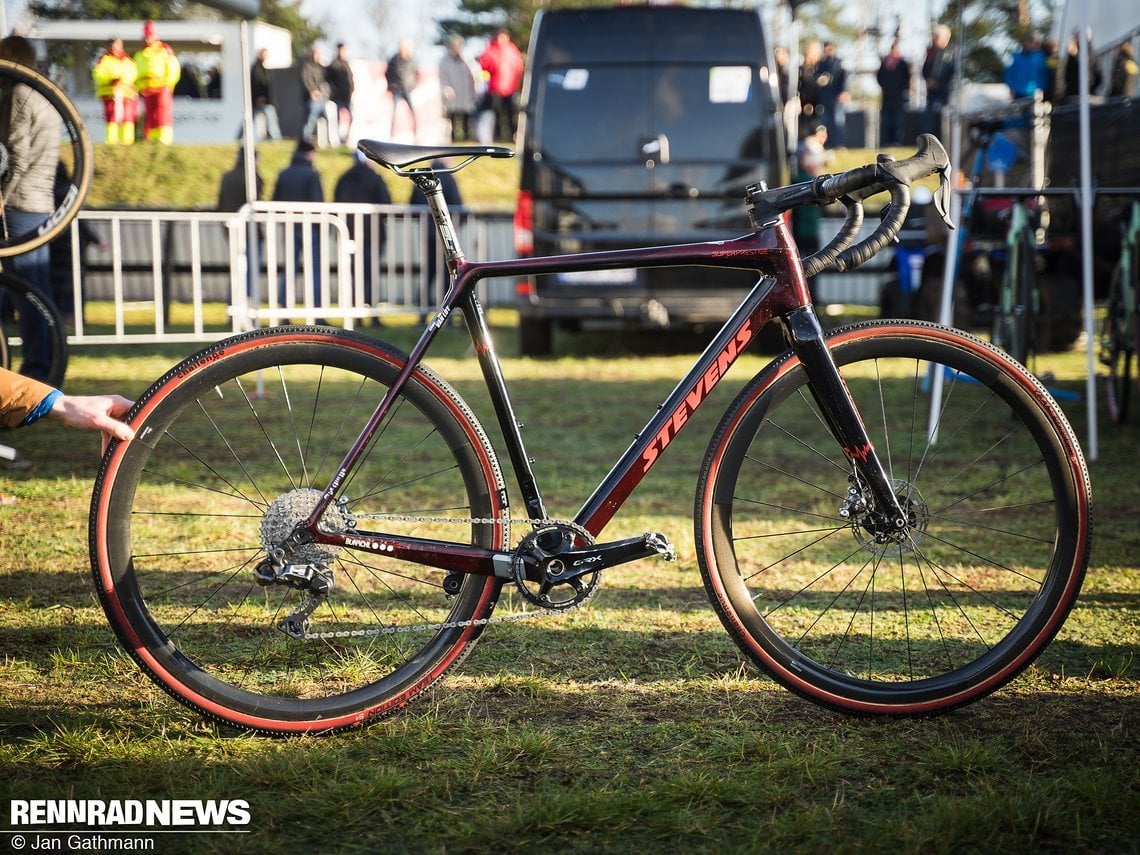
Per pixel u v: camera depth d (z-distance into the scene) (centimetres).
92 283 1123
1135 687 285
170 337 785
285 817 218
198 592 358
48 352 493
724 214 995
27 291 486
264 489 516
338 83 2064
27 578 375
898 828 212
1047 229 858
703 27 1001
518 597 357
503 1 4581
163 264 1185
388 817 217
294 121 2036
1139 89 833
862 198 260
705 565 261
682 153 993
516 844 208
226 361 250
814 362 262
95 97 930
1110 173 793
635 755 246
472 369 979
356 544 253
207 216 784
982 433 691
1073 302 914
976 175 802
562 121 999
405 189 1919
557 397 842
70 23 916
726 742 252
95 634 318
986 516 489
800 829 212
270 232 814
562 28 1006
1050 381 686
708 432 705
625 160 994
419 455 613
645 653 310
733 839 212
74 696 274
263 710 250
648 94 995
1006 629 331
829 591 371
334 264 1166
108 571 244
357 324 1155
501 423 264
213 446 628
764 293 264
